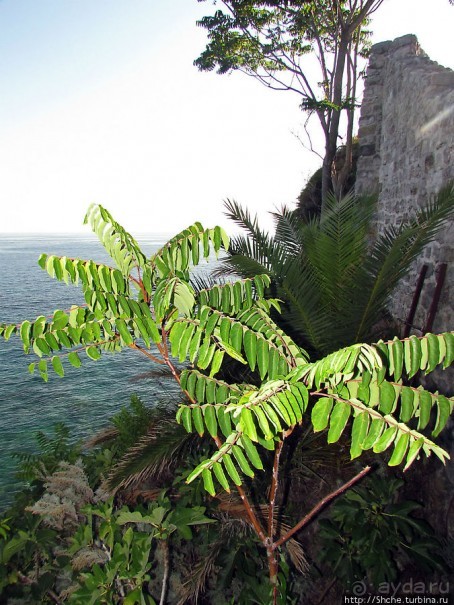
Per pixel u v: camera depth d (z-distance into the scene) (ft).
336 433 4.97
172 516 10.14
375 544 9.94
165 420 13.33
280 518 11.24
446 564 10.32
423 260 15.43
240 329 5.65
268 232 14.67
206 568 9.76
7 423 29.89
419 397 4.91
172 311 6.16
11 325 5.33
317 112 31.73
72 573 9.80
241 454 4.88
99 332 5.50
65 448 14.60
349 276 13.37
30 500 12.23
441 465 11.96
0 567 9.61
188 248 5.84
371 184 25.27
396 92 20.30
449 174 13.41
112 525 10.21
